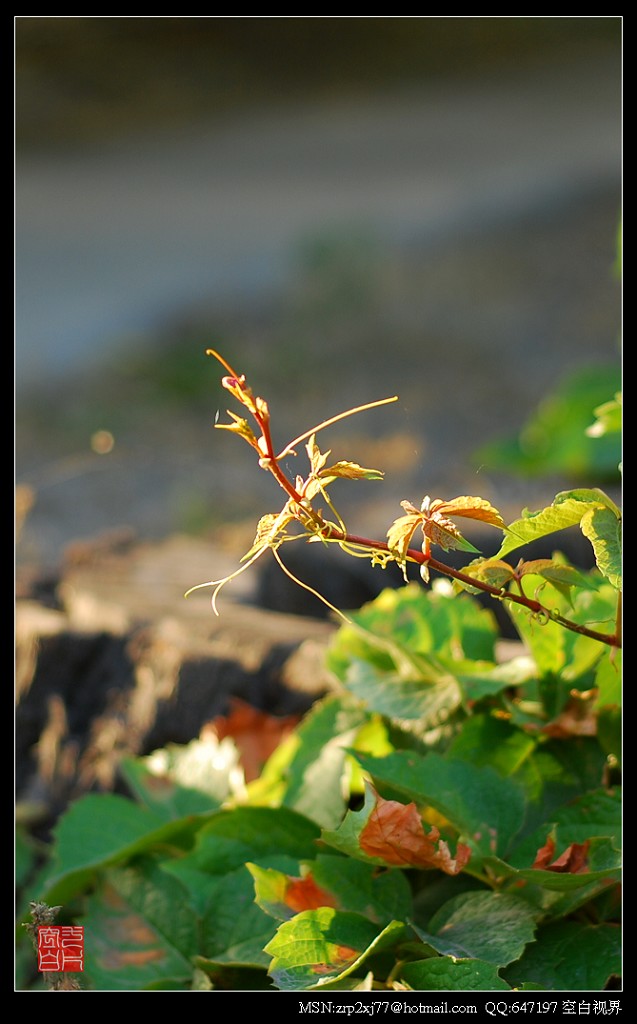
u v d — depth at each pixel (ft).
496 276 31.50
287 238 36.76
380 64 42.63
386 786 4.58
